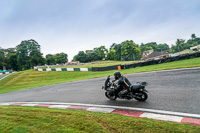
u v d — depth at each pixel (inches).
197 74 337.1
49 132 139.5
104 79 522.9
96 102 245.8
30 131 147.1
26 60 2721.5
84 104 243.8
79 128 141.3
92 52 3796.8
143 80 379.9
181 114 154.4
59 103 273.7
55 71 1350.9
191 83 271.1
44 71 1440.7
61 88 462.6
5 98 415.5
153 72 494.9
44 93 409.1
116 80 249.0
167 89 257.8
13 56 2915.8
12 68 3090.6
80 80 628.7
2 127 165.5
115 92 237.3
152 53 2395.4
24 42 2842.0
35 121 173.3
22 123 171.6
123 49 3061.0
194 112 154.6
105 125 142.4
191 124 128.8
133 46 2945.4
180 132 114.3
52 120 170.1
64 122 160.1
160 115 158.9
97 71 1056.8
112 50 3420.3
